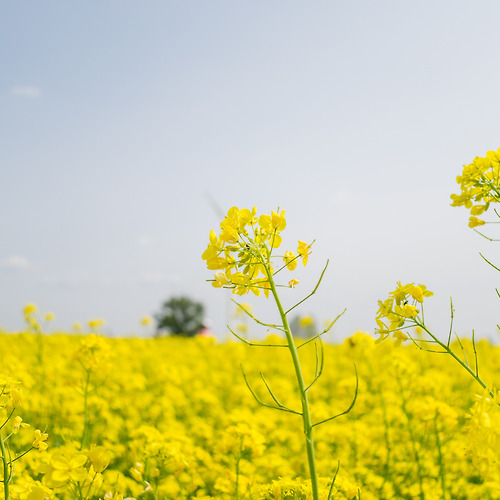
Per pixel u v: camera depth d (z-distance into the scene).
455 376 1.79
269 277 0.63
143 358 2.31
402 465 1.06
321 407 1.30
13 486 0.69
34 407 1.27
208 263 0.64
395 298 0.71
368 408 1.41
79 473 0.60
